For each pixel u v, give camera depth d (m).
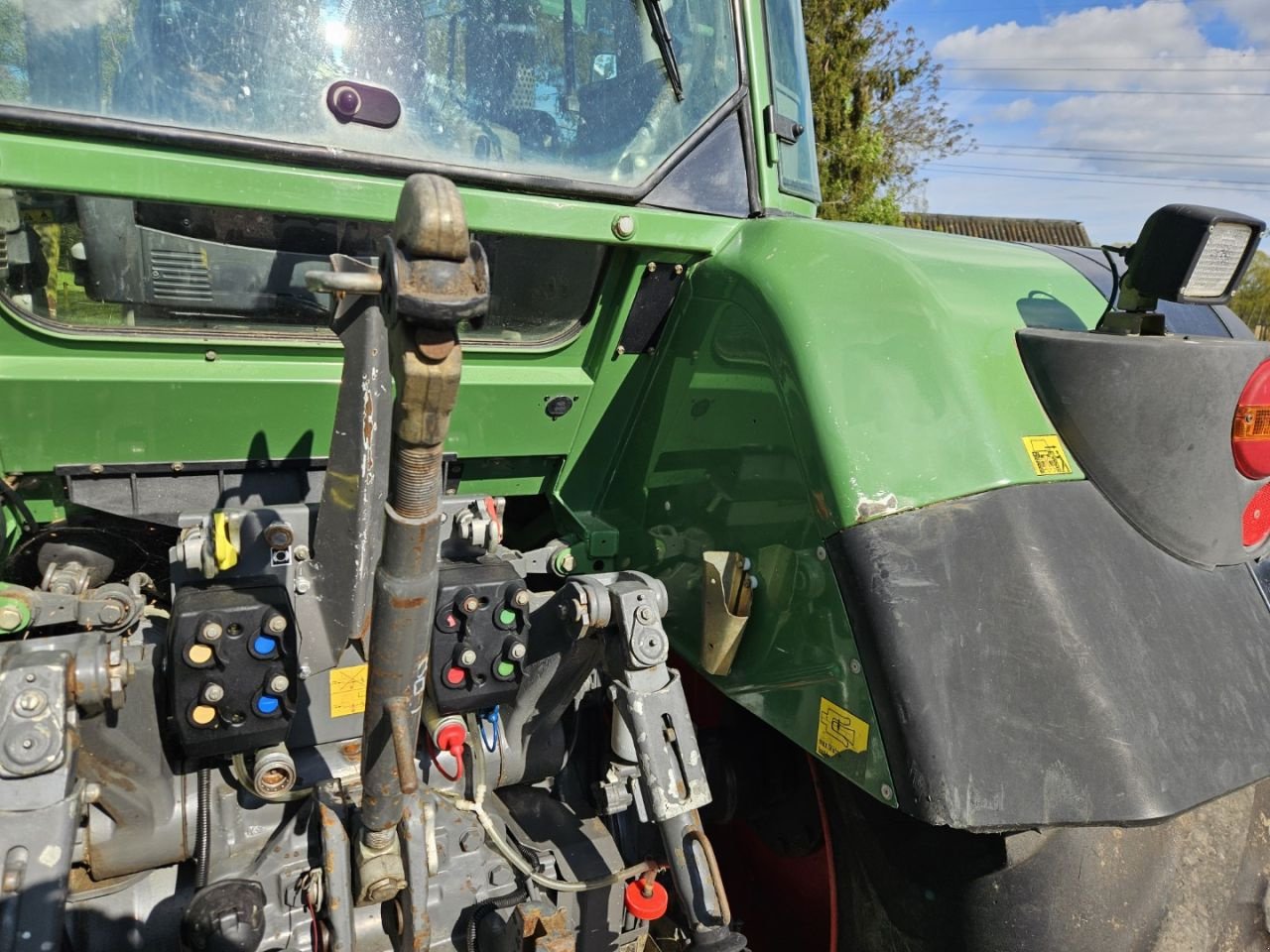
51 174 1.05
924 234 1.63
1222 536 1.29
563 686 1.44
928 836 1.23
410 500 0.89
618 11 1.44
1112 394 1.20
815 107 13.88
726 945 1.18
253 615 1.12
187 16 1.12
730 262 1.41
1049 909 1.17
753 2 1.60
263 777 1.22
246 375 1.30
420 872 1.19
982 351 1.25
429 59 1.28
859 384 1.19
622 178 1.47
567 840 1.47
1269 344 1.31
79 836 1.22
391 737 1.04
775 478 1.27
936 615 1.07
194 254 1.21
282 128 1.19
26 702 0.99
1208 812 1.34
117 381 1.23
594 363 1.58
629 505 1.67
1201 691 1.13
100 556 1.42
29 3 1.05
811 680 1.19
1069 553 1.15
